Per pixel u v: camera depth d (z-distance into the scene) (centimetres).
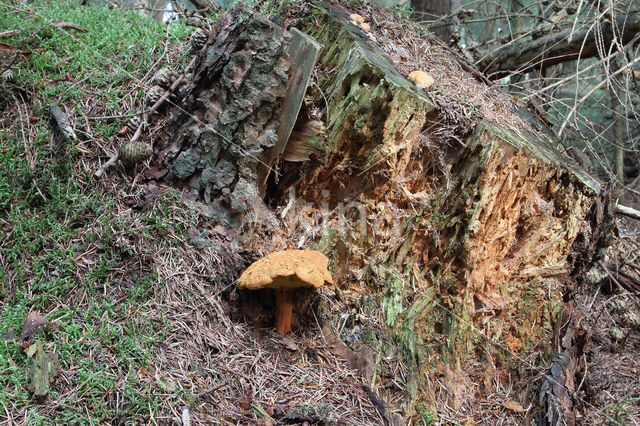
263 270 70
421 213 79
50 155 80
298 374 73
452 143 79
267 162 78
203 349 71
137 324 70
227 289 76
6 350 65
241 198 76
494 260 80
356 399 72
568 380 80
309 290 78
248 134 75
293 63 74
